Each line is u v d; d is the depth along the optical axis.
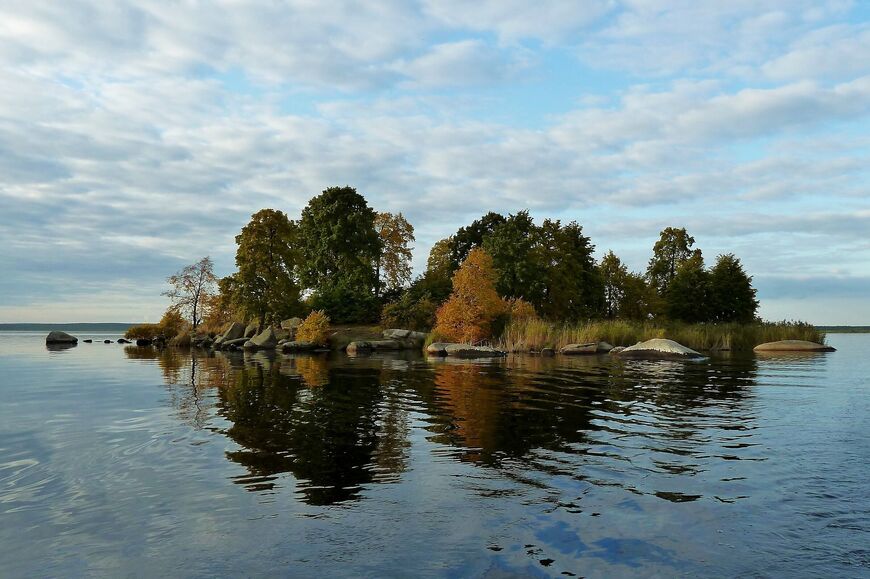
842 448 7.54
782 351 36.06
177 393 13.97
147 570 3.92
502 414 10.51
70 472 6.47
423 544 4.32
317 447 7.75
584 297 55.00
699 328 43.03
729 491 5.64
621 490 5.70
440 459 7.05
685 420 9.80
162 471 6.51
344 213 57.94
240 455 7.28
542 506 5.21
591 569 3.87
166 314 54.72
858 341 60.91
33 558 4.13
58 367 23.03
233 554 4.18
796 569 3.88
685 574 3.80
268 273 48.22
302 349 39.03
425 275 60.44
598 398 12.77
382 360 28.12
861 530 4.59
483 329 38.78
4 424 9.53
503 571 3.84
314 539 4.45
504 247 49.78
